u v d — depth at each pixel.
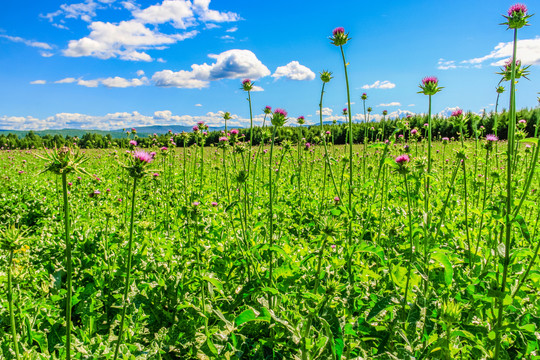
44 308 3.64
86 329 3.45
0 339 3.04
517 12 2.17
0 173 14.78
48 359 2.82
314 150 11.49
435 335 2.38
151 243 5.20
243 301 3.64
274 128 3.46
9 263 2.25
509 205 2.20
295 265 3.57
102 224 6.24
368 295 3.36
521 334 2.78
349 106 4.21
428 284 3.14
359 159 11.89
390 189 7.84
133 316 3.69
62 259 4.79
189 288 3.87
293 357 2.64
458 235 4.79
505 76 2.65
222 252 4.65
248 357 3.03
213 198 7.98
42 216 8.05
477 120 4.21
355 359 2.61
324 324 2.23
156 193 9.05
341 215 4.29
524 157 6.11
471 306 3.06
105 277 4.17
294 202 8.10
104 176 13.45
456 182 7.15
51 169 1.85
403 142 8.12
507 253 2.25
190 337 3.25
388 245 4.78
